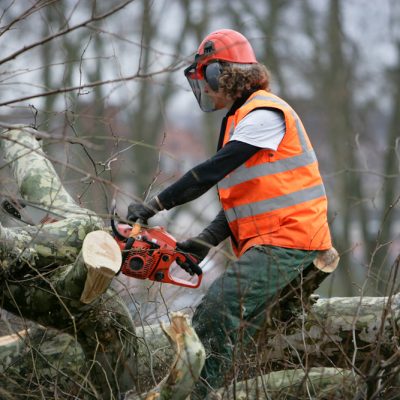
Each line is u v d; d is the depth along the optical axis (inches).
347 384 353.4
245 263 344.8
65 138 278.2
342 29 1578.5
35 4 315.0
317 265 357.1
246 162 349.4
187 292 443.5
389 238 1471.5
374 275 404.2
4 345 385.1
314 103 1590.8
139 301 429.1
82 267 326.6
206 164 339.3
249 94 361.7
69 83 1040.2
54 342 383.2
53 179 400.5
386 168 1558.8
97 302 351.3
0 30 321.4
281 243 346.0
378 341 329.1
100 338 358.0
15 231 353.4
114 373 348.2
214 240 372.5
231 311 342.3
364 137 1653.5
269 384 358.6
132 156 1441.9
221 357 344.5
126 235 340.8
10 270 345.7
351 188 1517.0
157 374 393.4
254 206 349.4
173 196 339.6
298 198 349.4
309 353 383.9
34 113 390.6
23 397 372.5
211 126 1531.7
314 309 389.1
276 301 331.0
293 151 350.6
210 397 341.1
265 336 357.1
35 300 351.9
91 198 441.1
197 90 371.6
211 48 362.0
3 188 325.7
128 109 1409.9
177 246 349.4
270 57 1483.8
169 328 322.0
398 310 374.6
